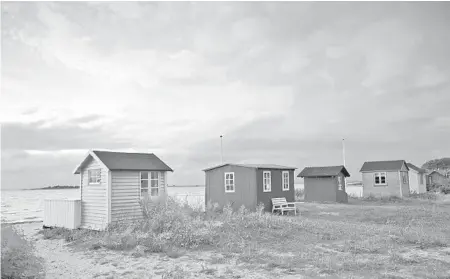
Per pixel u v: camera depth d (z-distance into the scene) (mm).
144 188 19391
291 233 15945
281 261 11203
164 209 17484
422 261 10898
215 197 26812
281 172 27875
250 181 25266
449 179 55656
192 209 20578
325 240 14633
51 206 19953
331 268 10234
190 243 13898
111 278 9969
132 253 12930
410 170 47000
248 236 15055
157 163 20016
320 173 35406
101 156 18109
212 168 27047
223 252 12695
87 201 18562
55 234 17562
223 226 16703
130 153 19625
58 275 10414
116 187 17938
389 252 12180
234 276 9820
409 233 15375
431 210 25656
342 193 35719
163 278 9672
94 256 12789
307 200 36188
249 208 25016
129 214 18156
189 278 9680
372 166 41938
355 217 22891
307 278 9469
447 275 9328
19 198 106562
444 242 13578
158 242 13812
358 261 10922
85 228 18406
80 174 19078
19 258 9078
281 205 24781
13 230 9430
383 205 31641
